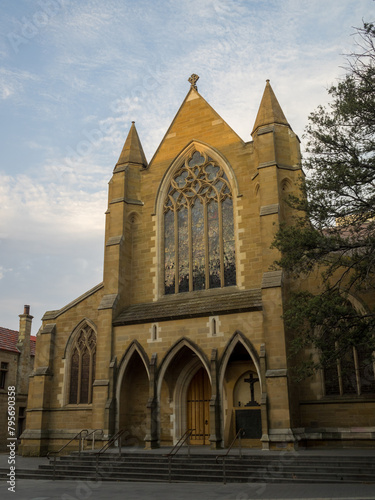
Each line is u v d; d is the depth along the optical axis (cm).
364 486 1761
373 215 2133
